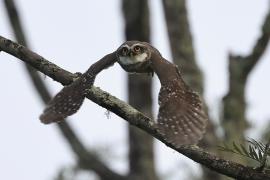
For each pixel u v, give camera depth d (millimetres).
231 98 14703
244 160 13453
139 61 8945
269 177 8758
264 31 14750
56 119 8664
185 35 15555
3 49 9945
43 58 9812
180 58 15492
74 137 16484
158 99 8195
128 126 16875
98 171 16281
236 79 14836
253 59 14805
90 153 16422
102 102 9297
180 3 15609
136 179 16672
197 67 15438
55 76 9750
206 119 7723
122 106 9211
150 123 9047
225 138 14492
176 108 7891
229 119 14594
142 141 16734
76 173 16219
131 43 9008
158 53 9031
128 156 16875
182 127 7602
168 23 15641
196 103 7914
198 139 7453
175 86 8258
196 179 14852
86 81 8836
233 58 14977
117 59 9031
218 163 8859
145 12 16797
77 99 8727
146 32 16844
